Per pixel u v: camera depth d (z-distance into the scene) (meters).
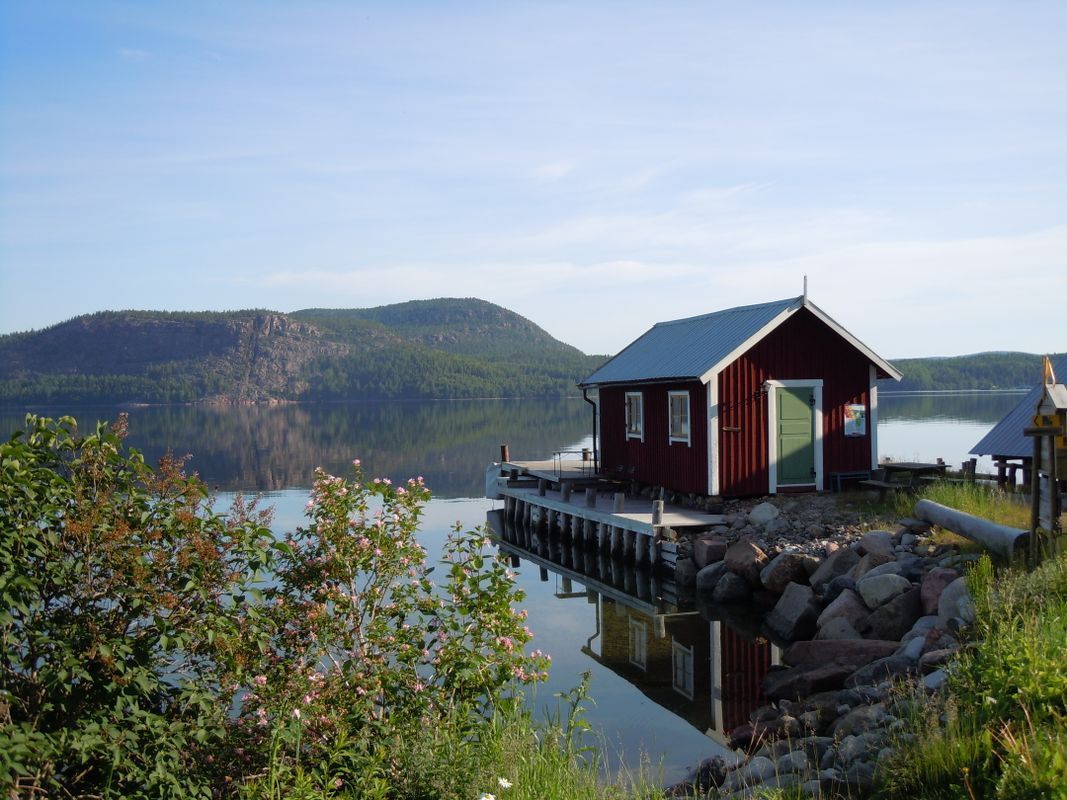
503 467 31.84
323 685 6.69
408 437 70.56
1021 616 7.75
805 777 7.21
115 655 5.45
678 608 16.69
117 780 5.48
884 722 7.70
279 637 6.92
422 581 7.82
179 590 5.92
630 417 24.62
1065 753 5.17
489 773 6.39
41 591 5.59
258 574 6.16
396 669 7.31
